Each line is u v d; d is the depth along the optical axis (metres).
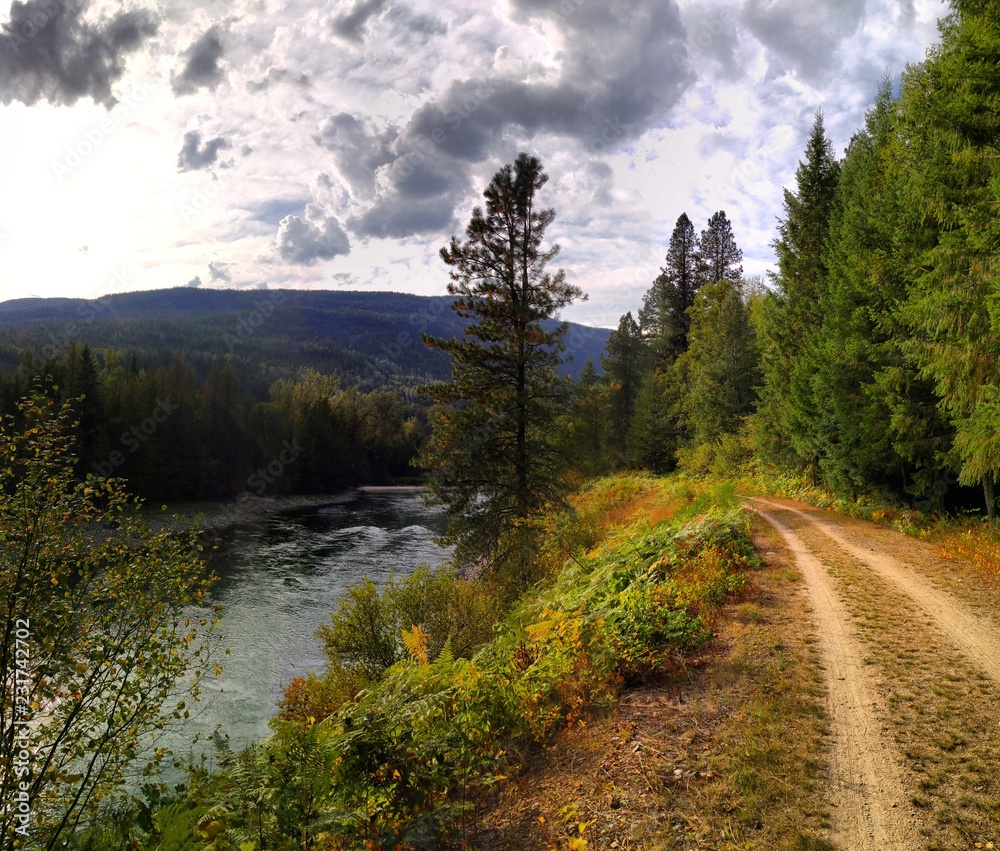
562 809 4.95
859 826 4.30
